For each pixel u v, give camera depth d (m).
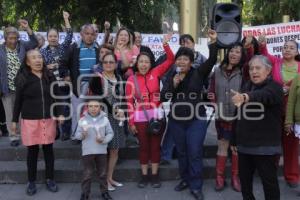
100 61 6.02
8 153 6.75
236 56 5.56
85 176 5.55
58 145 6.87
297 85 5.48
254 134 4.54
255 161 4.67
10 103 6.96
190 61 5.40
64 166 6.42
